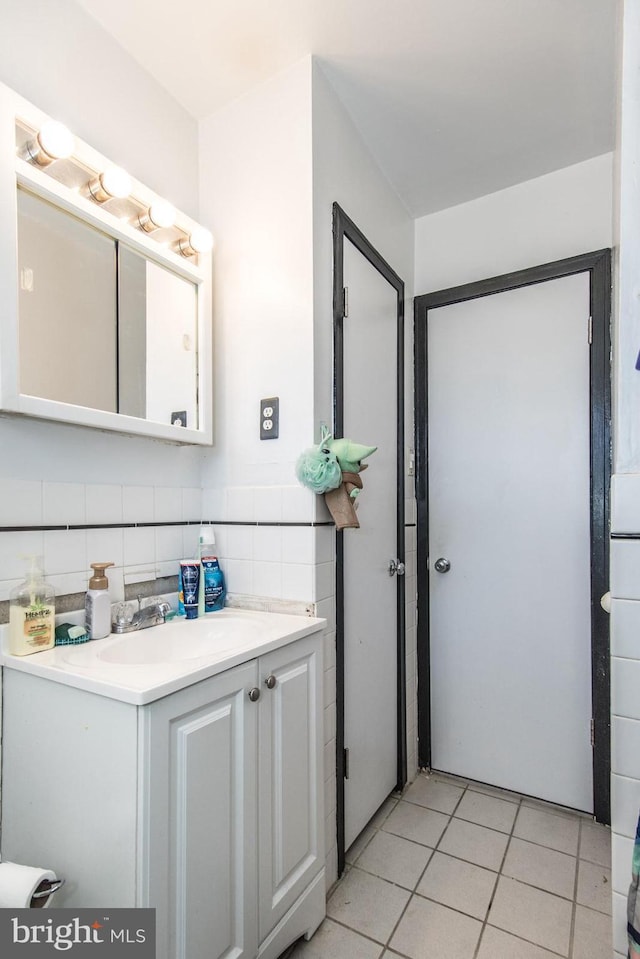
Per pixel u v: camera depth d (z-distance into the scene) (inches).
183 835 35.4
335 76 60.6
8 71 44.8
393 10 51.8
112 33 54.5
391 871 60.6
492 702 79.5
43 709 39.0
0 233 40.3
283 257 59.6
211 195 66.0
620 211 36.7
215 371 65.1
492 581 80.1
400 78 61.0
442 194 83.8
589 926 52.4
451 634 83.3
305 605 56.6
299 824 48.8
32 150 43.6
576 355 74.5
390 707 76.0
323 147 60.3
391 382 78.8
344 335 64.3
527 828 69.0
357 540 67.1
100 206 50.8
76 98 50.9
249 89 62.2
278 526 58.8
